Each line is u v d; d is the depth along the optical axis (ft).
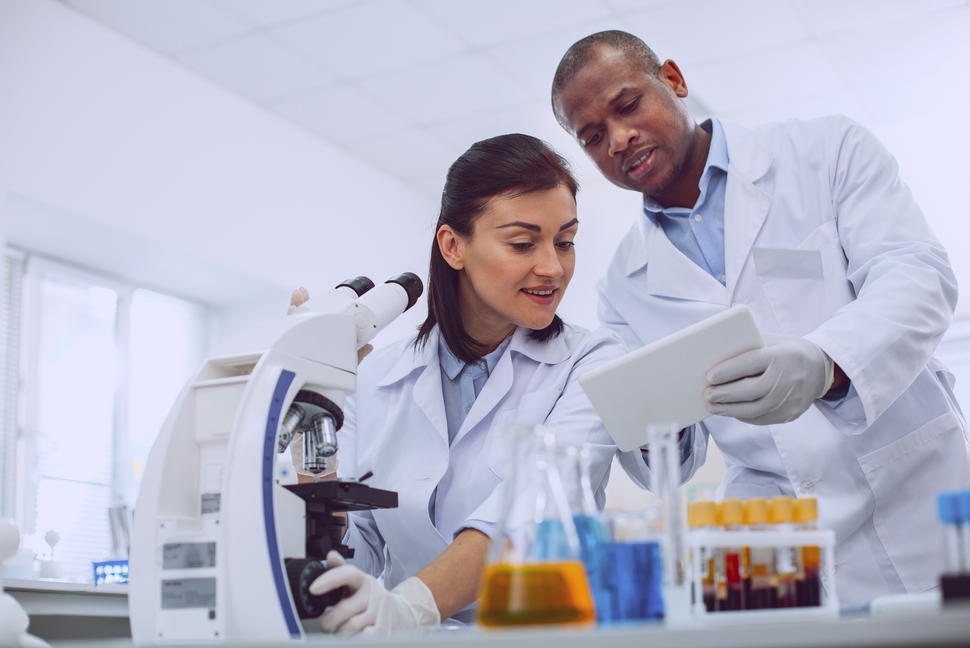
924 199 18.51
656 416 4.24
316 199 19.34
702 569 2.89
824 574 3.00
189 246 16.43
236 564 3.23
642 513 2.85
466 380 5.95
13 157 13.76
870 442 6.29
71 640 5.04
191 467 3.55
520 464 2.75
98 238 15.65
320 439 3.88
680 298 7.22
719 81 16.70
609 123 6.99
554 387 5.65
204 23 15.26
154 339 18.61
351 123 18.93
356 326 4.32
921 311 5.37
